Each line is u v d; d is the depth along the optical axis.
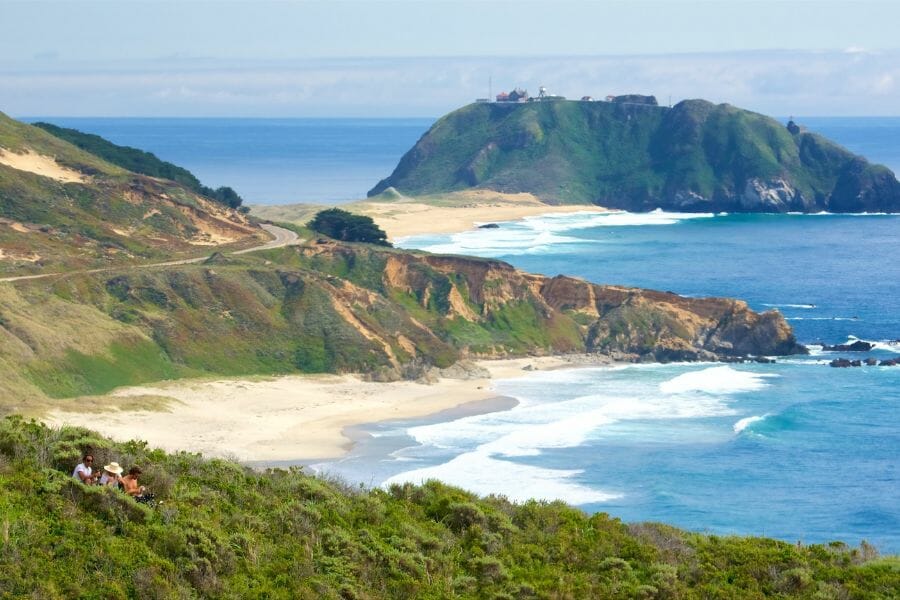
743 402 132.62
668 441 112.81
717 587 41.72
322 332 150.12
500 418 122.44
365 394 134.00
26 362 119.75
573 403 130.75
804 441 113.81
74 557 35.88
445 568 41.41
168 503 40.62
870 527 86.88
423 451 106.81
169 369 136.00
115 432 104.25
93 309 140.25
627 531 47.47
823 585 42.19
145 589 35.31
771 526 86.62
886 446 112.12
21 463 41.00
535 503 50.81
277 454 104.00
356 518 44.34
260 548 39.53
